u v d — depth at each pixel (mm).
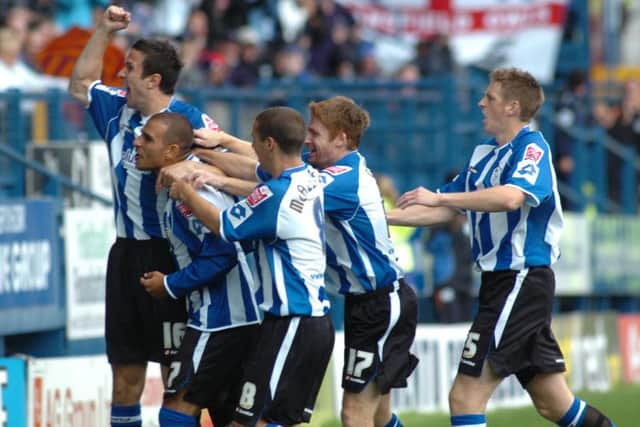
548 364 24859
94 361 31109
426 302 43625
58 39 36406
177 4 51906
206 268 22703
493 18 51688
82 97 25203
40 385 29688
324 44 51719
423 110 48281
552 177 24312
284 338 22203
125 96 24922
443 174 48125
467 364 24734
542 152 24297
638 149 56031
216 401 24312
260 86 44500
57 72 36562
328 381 36219
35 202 32438
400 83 47969
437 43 51594
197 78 45812
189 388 23312
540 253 24547
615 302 53375
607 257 51438
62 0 47344
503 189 23594
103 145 36250
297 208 22047
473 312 44469
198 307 23406
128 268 24703
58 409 30109
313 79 48531
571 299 50594
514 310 24484
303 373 22375
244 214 21938
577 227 49688
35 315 32312
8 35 39781
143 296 24625
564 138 51375
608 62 65562
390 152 47594
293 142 22172
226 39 49281
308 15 51906
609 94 58406
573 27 62750
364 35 53406
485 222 24688
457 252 43156
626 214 54125
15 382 29141
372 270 24078
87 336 34188
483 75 53375
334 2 52344
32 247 32250
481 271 25016
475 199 23406
